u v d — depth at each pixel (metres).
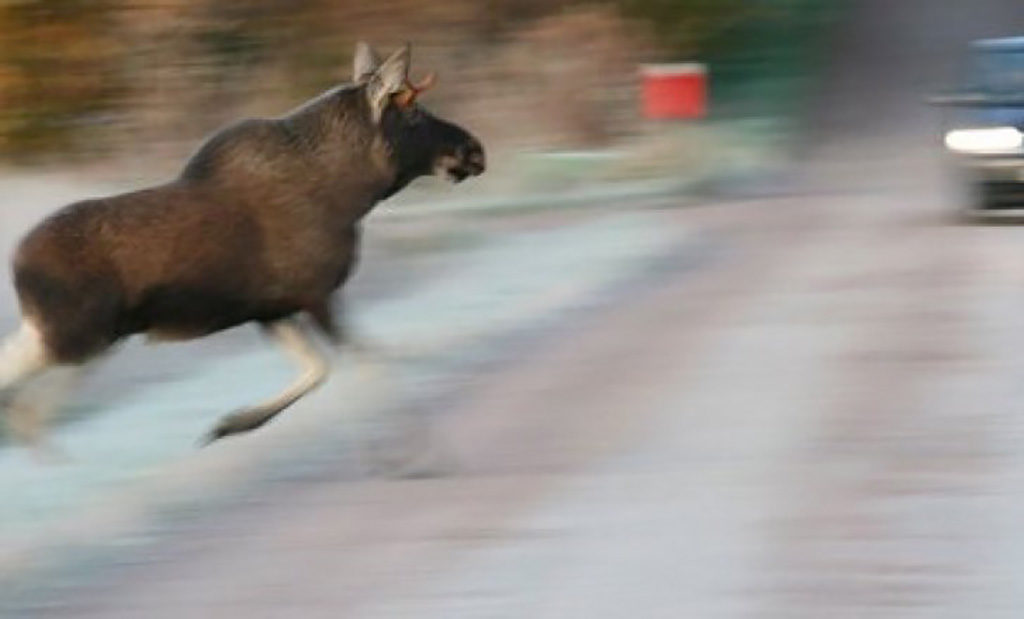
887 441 37.09
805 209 78.38
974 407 39.81
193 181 34.91
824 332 49.38
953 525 31.09
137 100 99.12
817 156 97.94
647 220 77.50
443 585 28.81
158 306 34.47
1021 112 69.62
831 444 37.06
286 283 35.28
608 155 89.44
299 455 38.12
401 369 44.78
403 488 35.19
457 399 42.91
